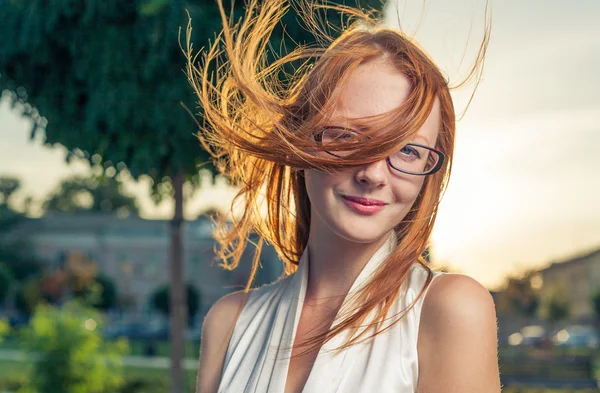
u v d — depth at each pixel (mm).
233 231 1440
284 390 1167
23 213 56094
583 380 17969
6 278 48719
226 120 1270
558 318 49531
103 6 4211
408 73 1073
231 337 1330
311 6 1494
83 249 55312
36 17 4348
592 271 60938
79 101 4574
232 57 1224
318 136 1089
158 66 4152
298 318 1207
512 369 18391
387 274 1131
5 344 27016
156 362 22984
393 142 1040
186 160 4508
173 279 5477
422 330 1091
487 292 1107
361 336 1123
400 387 1074
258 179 1388
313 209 1217
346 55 1086
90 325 10656
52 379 10258
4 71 4609
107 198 61000
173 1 4008
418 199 1152
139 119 4305
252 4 1284
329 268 1202
